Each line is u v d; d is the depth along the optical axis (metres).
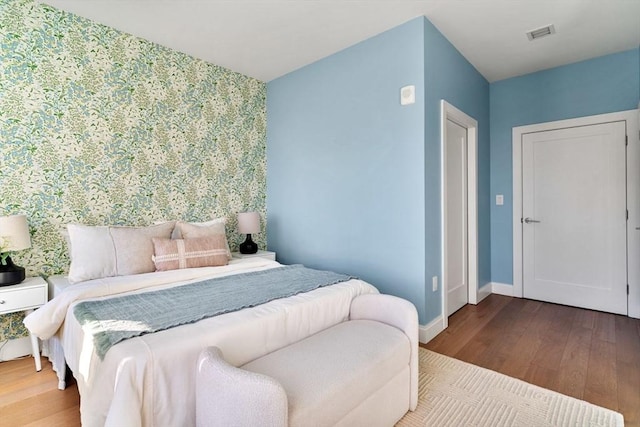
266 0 2.36
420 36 2.56
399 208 2.72
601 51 3.13
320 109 3.37
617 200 3.17
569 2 2.37
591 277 3.33
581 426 1.57
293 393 1.16
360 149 3.01
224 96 3.57
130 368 1.10
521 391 1.86
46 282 2.21
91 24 2.62
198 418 1.18
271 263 2.89
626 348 2.39
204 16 2.56
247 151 3.81
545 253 3.61
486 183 3.87
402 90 2.68
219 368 1.10
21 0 2.31
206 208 3.44
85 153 2.61
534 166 3.66
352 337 1.61
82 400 1.30
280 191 3.87
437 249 2.76
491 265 4.00
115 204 2.78
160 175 3.06
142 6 2.42
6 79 2.27
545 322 2.96
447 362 2.21
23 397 1.82
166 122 3.09
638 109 3.02
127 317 1.47
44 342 2.32
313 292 1.92
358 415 1.33
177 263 2.49
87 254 2.22
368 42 2.92
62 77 2.49
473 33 2.81
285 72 3.69
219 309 1.56
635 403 1.74
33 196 2.38
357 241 3.06
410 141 2.64
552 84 3.53
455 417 1.65
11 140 2.29
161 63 3.04
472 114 3.46
